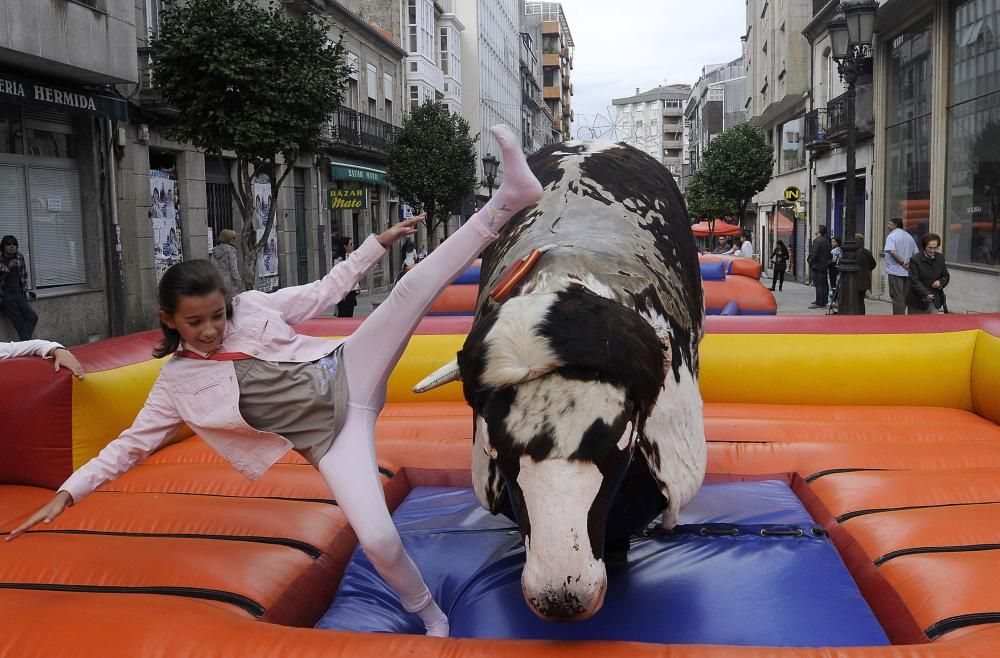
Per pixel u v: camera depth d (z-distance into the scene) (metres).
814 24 24.62
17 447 4.04
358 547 3.39
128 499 3.59
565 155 3.86
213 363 2.62
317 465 2.68
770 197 35.19
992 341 5.07
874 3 11.21
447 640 2.24
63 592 2.69
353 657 2.17
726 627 2.67
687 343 3.07
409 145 25.52
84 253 13.63
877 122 19.36
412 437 4.66
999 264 13.76
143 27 14.57
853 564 3.10
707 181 32.25
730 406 5.30
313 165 22.94
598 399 2.04
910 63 17.75
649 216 3.43
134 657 2.25
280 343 2.68
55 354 4.06
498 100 54.38
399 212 31.52
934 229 16.12
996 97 13.80
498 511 2.76
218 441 2.69
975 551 2.86
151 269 15.05
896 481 3.63
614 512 2.79
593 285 2.65
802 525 3.47
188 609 2.49
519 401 2.05
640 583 2.96
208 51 12.24
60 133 13.09
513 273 2.73
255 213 19.48
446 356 5.46
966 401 5.30
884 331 5.44
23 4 10.74
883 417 5.09
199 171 16.72
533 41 85.44
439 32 40.59
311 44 13.05
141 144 14.73
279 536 3.21
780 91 30.45
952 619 2.47
